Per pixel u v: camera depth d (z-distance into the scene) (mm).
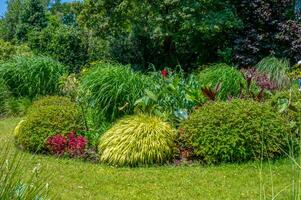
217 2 19547
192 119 8570
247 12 19109
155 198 6691
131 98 9836
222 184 7176
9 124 13000
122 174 7852
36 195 3367
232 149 8094
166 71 10789
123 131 8711
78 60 22578
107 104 9805
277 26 18703
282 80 13664
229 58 19109
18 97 15742
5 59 21875
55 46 22688
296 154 7703
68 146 9117
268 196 6410
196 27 19172
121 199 6699
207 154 8195
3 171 3207
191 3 19234
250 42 18766
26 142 9266
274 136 8016
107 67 10461
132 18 20953
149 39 21672
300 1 20188
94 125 9820
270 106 8562
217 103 8664
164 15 19641
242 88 10398
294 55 18547
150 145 8406
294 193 3391
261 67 15219
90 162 8680
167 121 9266
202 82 11742
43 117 9445
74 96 12500
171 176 7652
